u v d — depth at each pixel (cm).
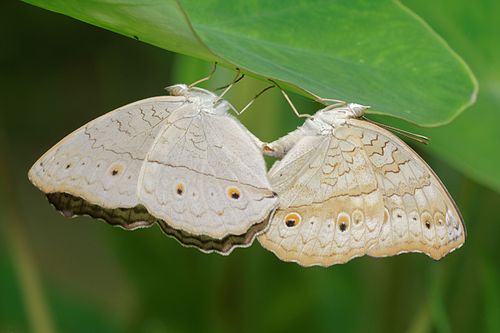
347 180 35
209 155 35
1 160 41
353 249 35
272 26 35
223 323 43
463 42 38
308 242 35
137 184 34
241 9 35
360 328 45
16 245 41
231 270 43
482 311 43
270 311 44
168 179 34
